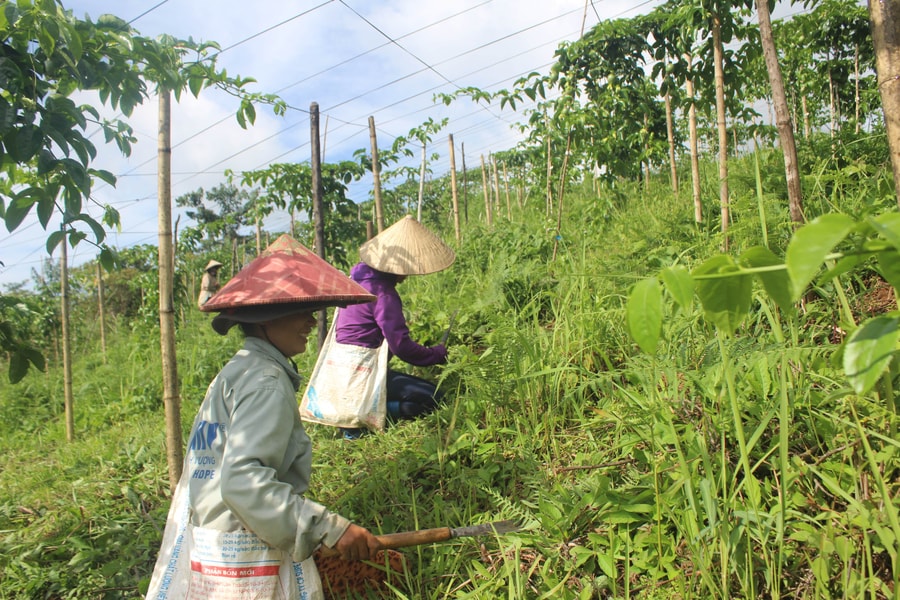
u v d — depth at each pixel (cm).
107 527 314
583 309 385
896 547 174
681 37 466
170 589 185
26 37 227
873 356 84
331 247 801
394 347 361
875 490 192
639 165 862
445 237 1127
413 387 377
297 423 200
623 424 262
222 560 178
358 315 371
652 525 224
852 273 289
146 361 909
